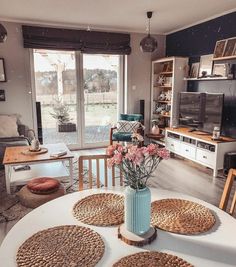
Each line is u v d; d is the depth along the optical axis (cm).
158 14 414
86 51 504
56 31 477
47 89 514
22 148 363
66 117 538
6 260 106
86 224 133
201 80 464
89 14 414
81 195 167
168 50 559
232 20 390
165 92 553
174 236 122
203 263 103
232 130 403
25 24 457
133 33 536
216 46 410
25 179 315
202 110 423
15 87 475
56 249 112
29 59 475
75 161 448
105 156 193
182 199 161
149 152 119
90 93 543
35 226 130
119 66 552
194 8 381
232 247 113
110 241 118
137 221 118
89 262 104
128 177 120
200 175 391
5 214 262
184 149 442
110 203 155
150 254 108
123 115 523
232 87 398
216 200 306
